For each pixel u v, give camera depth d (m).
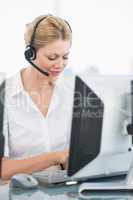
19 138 2.25
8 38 4.01
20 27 4.04
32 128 2.27
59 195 1.75
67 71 2.37
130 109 1.85
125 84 1.85
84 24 4.29
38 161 2.14
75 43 4.27
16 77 2.28
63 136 2.30
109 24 4.34
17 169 2.09
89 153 1.83
